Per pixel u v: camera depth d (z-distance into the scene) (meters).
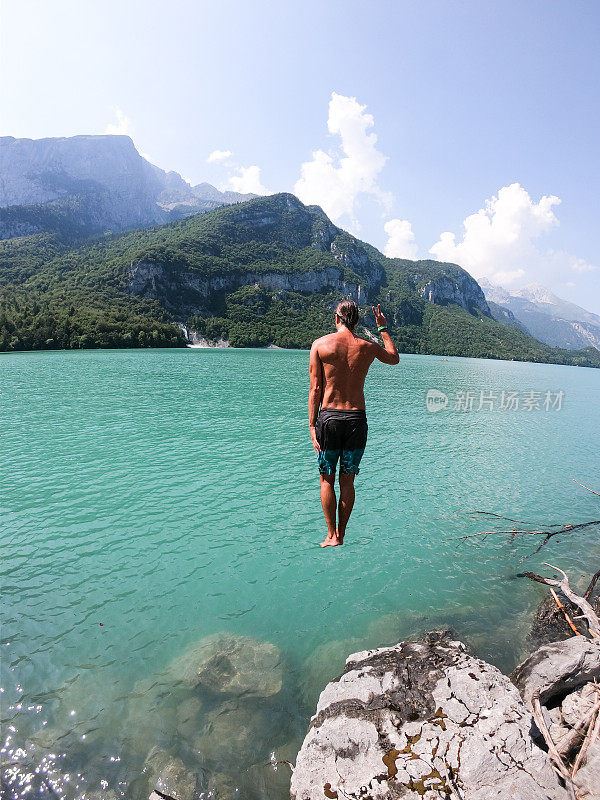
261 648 7.96
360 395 4.46
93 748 5.78
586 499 17.05
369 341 4.47
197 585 10.09
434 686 5.02
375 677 5.33
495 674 5.13
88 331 126.06
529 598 10.08
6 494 15.20
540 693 5.62
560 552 12.45
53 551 11.40
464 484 18.14
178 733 6.07
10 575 10.18
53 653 7.59
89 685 6.90
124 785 5.28
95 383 46.19
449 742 4.30
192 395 39.72
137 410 31.33
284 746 5.92
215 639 8.20
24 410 30.25
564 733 4.93
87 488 15.90
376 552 12.05
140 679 7.09
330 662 7.70
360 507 15.18
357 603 9.68
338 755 4.40
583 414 43.50
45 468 18.03
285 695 6.88
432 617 9.23
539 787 3.91
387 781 4.05
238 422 28.20
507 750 4.20
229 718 6.36
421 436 27.11
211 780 5.38
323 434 4.38
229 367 73.81
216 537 12.48
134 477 17.17
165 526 13.06
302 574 10.77
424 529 13.66
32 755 5.63
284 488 16.38
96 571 10.49
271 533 12.85
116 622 8.60
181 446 21.86
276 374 64.56
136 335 137.62
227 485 16.55
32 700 6.54
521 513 15.33
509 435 29.44
